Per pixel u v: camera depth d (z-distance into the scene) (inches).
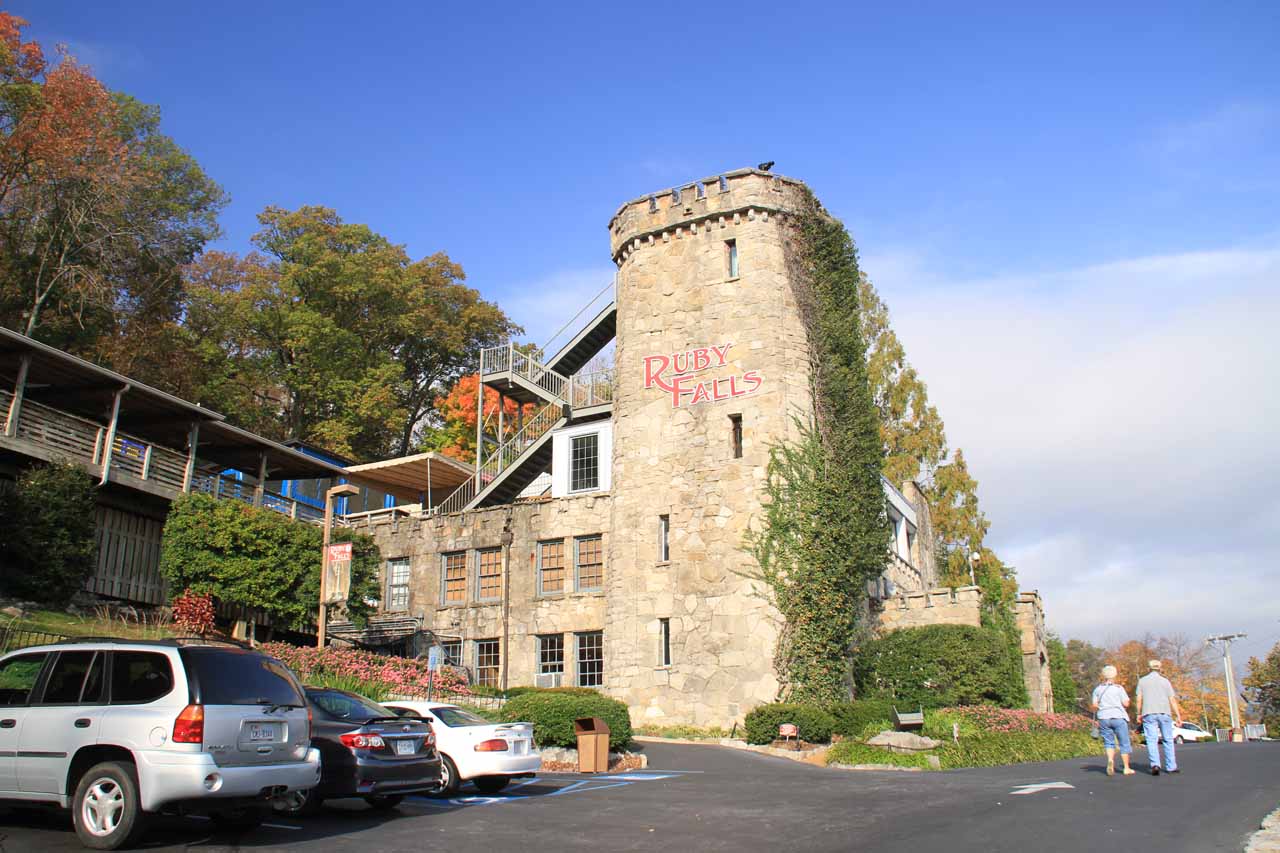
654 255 1315.2
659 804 555.8
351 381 2132.1
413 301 2290.8
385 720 525.3
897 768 849.5
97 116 1577.3
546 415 1547.7
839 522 1159.0
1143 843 411.2
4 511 935.7
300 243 2156.7
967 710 1151.6
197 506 1125.1
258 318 2071.9
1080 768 757.3
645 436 1258.0
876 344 2175.2
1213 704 3636.8
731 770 786.2
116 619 1008.9
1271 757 893.8
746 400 1203.9
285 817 504.7
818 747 991.0
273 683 435.2
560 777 715.4
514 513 1402.6
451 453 2144.4
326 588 1069.1
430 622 1424.7
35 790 412.8
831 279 1270.9
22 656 442.9
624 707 846.5
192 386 1775.3
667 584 1190.3
